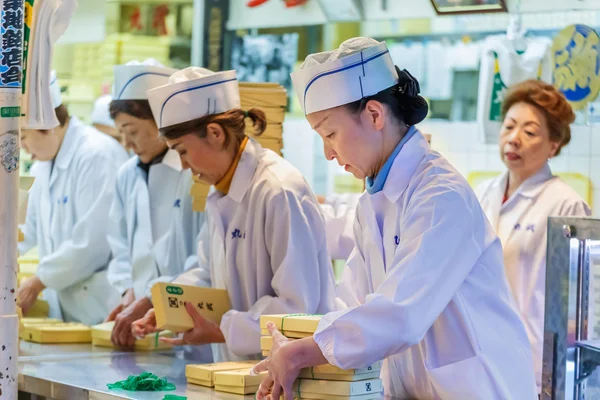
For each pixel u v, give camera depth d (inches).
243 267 120.9
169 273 167.6
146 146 168.2
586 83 166.7
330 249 170.9
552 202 156.0
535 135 156.8
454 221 84.9
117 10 212.7
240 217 120.1
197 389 100.8
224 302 123.6
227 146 119.0
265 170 118.6
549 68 167.3
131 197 173.9
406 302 81.4
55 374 113.2
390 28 197.6
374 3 177.8
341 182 205.9
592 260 84.9
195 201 144.6
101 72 219.5
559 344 84.6
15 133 95.1
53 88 179.3
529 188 159.2
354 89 88.8
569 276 83.7
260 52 206.8
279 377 85.0
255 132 132.9
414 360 94.2
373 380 89.7
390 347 81.7
